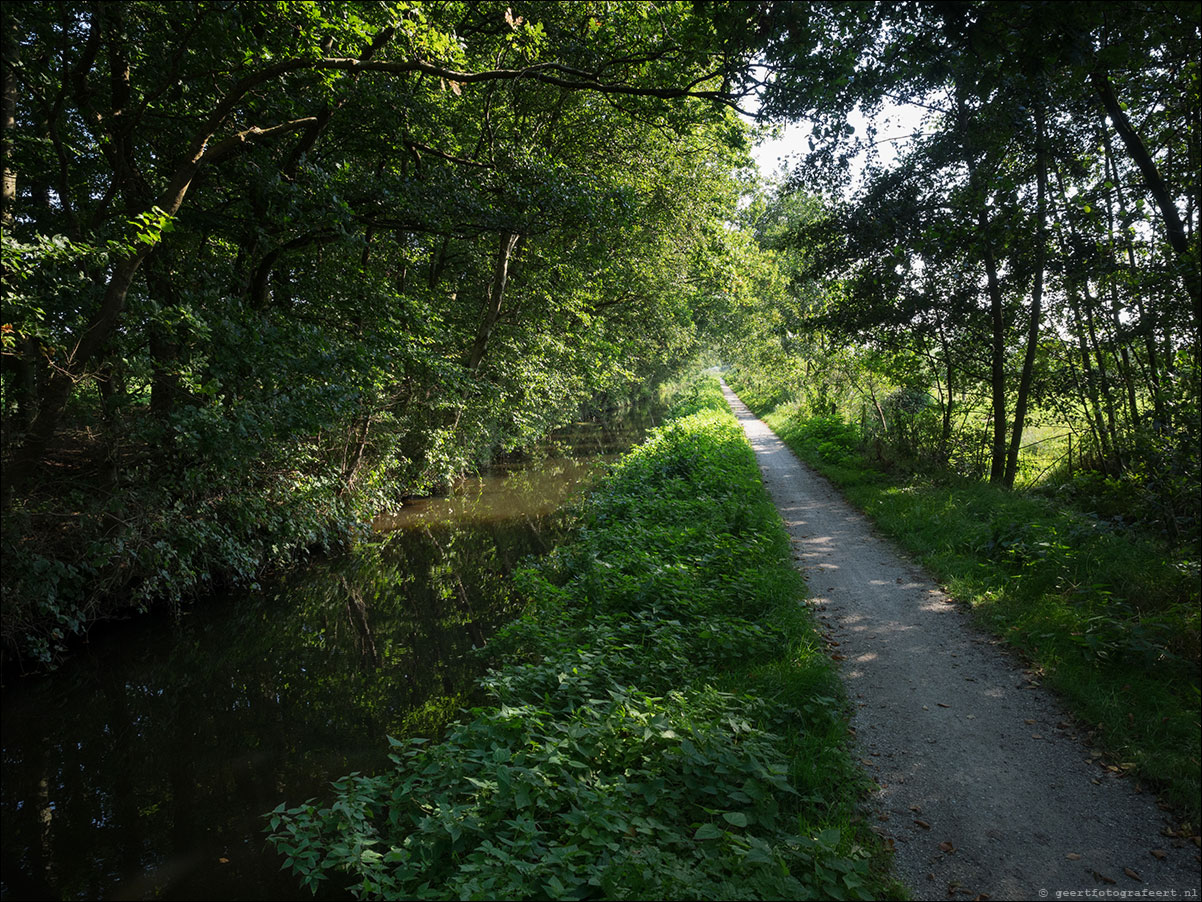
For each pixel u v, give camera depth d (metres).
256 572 11.04
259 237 10.50
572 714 5.14
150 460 9.09
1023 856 3.48
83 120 9.57
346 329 11.86
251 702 7.33
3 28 7.00
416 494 17.12
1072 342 10.82
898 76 6.43
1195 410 6.93
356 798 4.46
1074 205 9.47
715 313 29.69
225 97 8.39
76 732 6.70
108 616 8.52
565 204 11.61
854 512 12.07
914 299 12.61
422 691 7.19
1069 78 7.80
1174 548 6.86
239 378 9.40
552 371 19.53
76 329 7.52
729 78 7.61
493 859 3.60
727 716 4.62
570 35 11.30
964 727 4.75
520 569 9.89
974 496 10.70
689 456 15.78
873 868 3.47
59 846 4.87
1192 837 3.49
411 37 8.38
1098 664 5.20
